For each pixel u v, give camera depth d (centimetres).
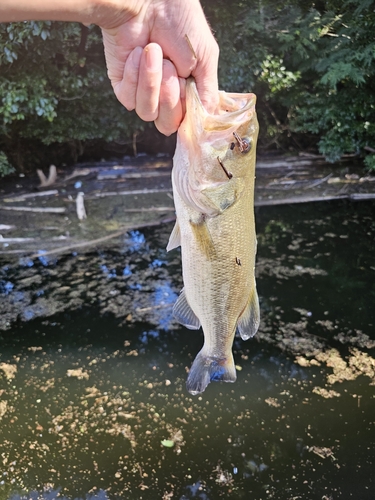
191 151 35
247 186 39
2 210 159
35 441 73
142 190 178
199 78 32
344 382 84
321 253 134
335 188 182
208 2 187
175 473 67
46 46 166
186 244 40
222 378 44
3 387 84
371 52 180
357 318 103
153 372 87
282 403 80
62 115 189
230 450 71
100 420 77
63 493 64
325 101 198
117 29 27
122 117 201
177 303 44
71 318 103
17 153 193
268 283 117
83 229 147
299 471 68
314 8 205
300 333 98
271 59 202
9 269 123
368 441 72
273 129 221
